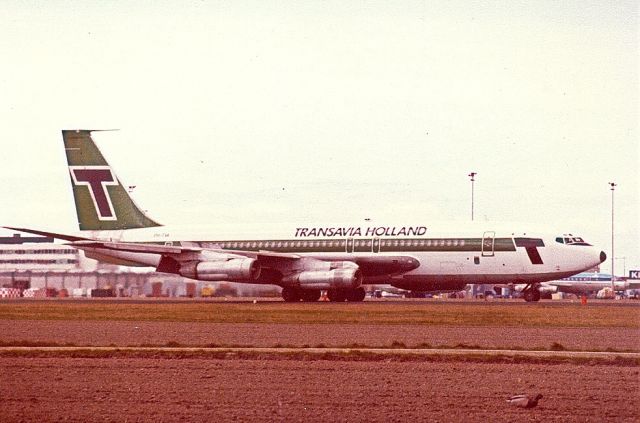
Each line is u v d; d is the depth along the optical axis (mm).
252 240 137625
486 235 125562
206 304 127562
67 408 41031
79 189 149375
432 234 127812
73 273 189750
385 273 129625
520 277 124250
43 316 97312
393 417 39219
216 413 40000
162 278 185000
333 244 132250
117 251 146375
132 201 148250
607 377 48938
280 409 40750
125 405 41625
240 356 56312
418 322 84812
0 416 39406
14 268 193500
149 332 74312
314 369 51406
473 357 54938
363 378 48406
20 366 52750
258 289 181250
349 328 77812
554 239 124062
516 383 46969
